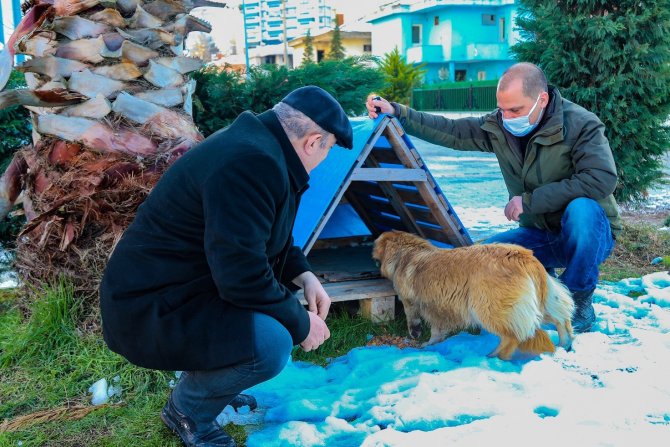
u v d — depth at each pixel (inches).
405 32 1622.8
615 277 188.5
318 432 98.7
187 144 133.2
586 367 119.7
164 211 85.6
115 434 101.0
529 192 150.2
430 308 133.1
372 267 167.5
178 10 138.9
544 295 122.9
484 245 128.1
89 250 130.6
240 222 80.7
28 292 138.9
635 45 225.5
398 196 167.0
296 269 107.8
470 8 1546.5
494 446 91.0
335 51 1720.0
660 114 238.5
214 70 197.3
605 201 142.6
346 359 132.5
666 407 102.1
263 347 86.1
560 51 237.9
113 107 128.9
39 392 114.6
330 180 141.0
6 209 141.3
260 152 82.8
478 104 1236.5
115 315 86.4
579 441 91.4
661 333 136.3
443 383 112.7
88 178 125.4
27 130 183.0
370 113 146.7
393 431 96.7
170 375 119.3
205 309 86.1
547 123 137.9
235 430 103.3
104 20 128.7
